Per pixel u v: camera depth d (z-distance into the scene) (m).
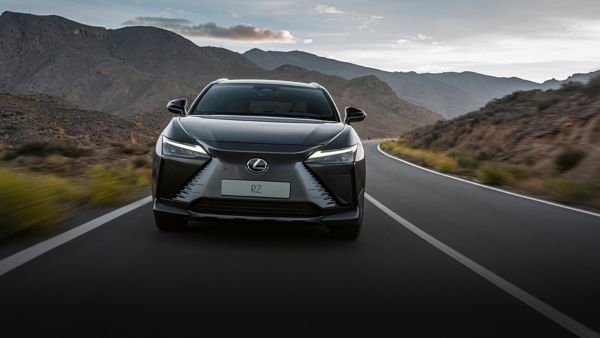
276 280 4.13
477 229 6.96
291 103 6.61
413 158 24.45
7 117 56.94
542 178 14.57
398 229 6.66
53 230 5.74
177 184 5.23
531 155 19.62
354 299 3.75
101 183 8.11
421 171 16.86
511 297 3.99
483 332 3.22
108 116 74.75
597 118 18.48
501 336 3.17
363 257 5.03
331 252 5.16
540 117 24.11
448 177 14.92
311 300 3.68
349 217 5.34
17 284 3.80
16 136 47.66
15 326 3.03
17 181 6.40
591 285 4.47
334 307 3.56
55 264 4.36
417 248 5.57
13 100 67.69
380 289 4.03
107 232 5.68
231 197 5.09
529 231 6.99
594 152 15.59
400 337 3.08
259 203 5.13
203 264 4.52
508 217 8.10
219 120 5.87
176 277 4.12
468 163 18.81
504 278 4.55
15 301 3.45
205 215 5.16
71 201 7.84
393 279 4.32
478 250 5.65
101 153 20.66
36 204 5.80
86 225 6.05
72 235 5.48
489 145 24.95
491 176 13.66
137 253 4.81
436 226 7.02
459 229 6.89
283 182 5.11
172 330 3.05
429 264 4.90
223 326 3.13
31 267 4.25
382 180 13.31
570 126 19.92
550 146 19.84
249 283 4.02
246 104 6.52
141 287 3.84
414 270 4.65
